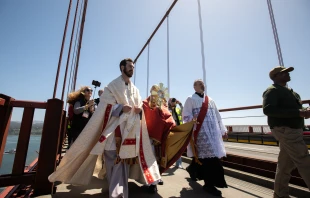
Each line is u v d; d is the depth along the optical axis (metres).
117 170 1.84
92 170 2.19
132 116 2.01
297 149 1.65
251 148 7.79
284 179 1.85
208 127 2.43
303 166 1.62
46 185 2.10
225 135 2.63
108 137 1.94
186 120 2.55
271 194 2.22
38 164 2.11
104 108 2.01
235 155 3.29
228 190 2.37
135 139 1.95
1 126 1.81
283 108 1.80
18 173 2.08
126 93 2.10
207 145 2.31
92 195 2.12
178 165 3.79
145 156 2.06
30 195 2.06
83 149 1.95
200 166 2.48
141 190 2.33
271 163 2.64
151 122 2.31
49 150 2.16
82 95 3.32
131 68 2.14
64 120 3.66
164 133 2.44
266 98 1.89
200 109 2.52
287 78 1.96
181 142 2.39
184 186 2.53
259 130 11.90
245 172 2.94
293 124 1.72
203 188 2.35
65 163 1.96
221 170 2.27
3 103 1.82
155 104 2.39
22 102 2.13
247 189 2.41
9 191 2.20
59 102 2.27
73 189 2.34
